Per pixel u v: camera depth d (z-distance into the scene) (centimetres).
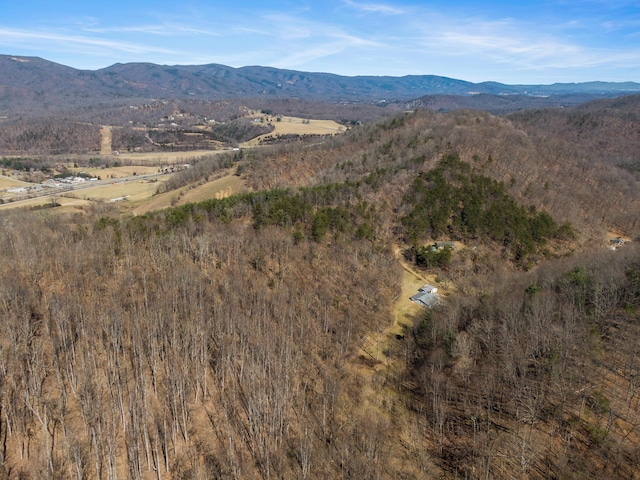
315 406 7256
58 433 6053
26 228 11438
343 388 7756
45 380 6869
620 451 5662
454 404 7200
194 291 9025
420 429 6894
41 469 5447
